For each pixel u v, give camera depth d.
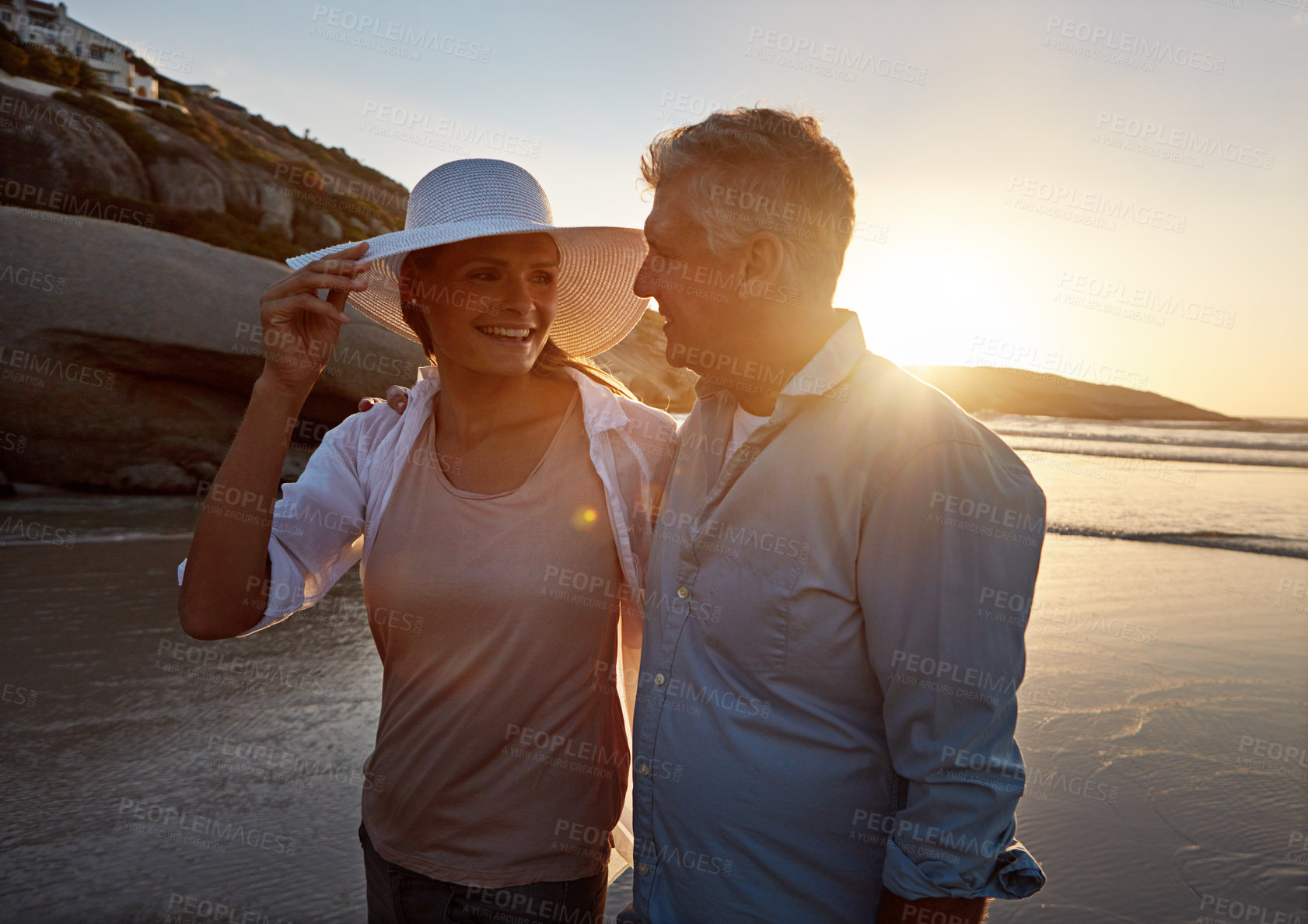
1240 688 4.14
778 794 1.24
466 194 1.58
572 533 1.56
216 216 19.19
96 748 3.18
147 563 6.00
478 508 1.57
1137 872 2.56
